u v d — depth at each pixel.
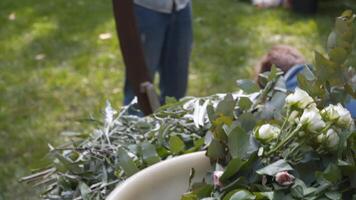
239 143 0.93
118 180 1.06
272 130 0.94
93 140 1.19
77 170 1.11
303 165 0.91
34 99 4.04
